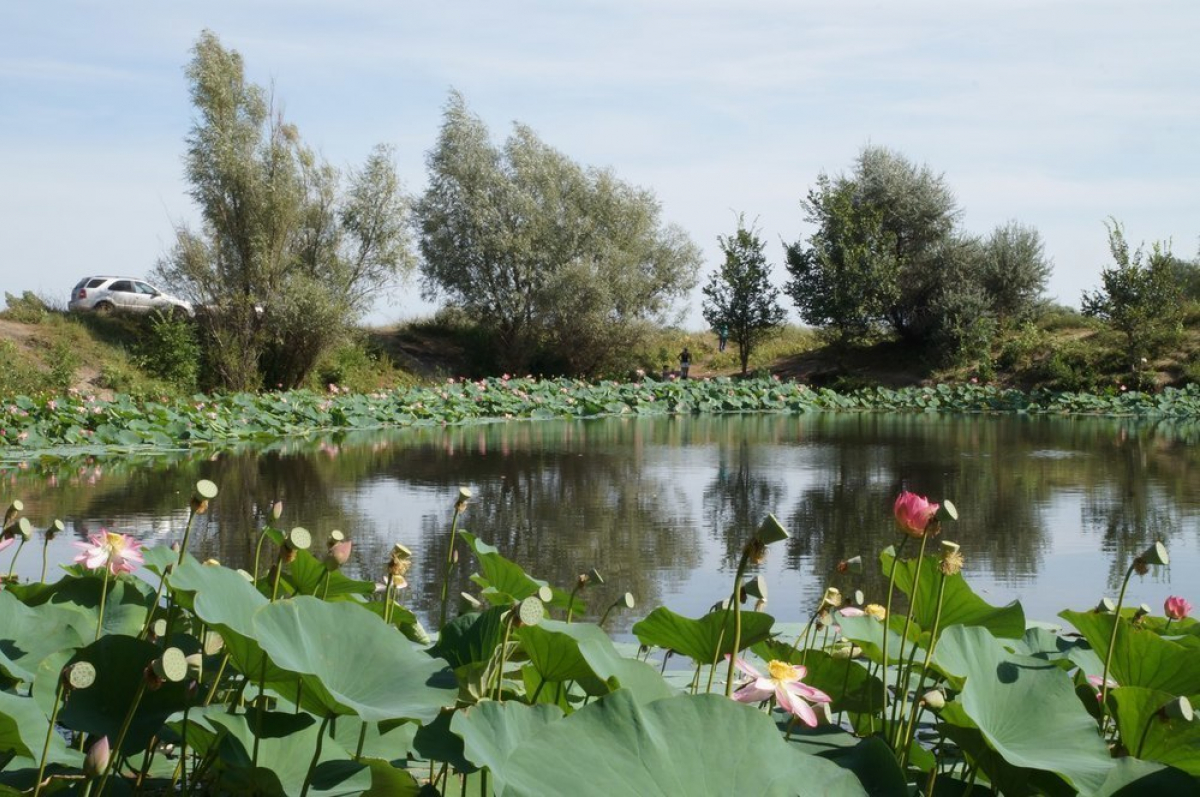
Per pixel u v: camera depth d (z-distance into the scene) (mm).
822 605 3176
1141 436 22891
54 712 1928
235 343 30438
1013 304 39656
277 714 2090
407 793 2189
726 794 1666
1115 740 2816
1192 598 7598
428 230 39094
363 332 34781
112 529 10047
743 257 40375
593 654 2287
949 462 17438
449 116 38500
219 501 12289
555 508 12188
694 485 14367
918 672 3096
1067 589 7941
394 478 14883
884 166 40906
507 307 37688
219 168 30062
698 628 2643
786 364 42156
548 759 1645
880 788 1991
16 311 30297
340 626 2164
